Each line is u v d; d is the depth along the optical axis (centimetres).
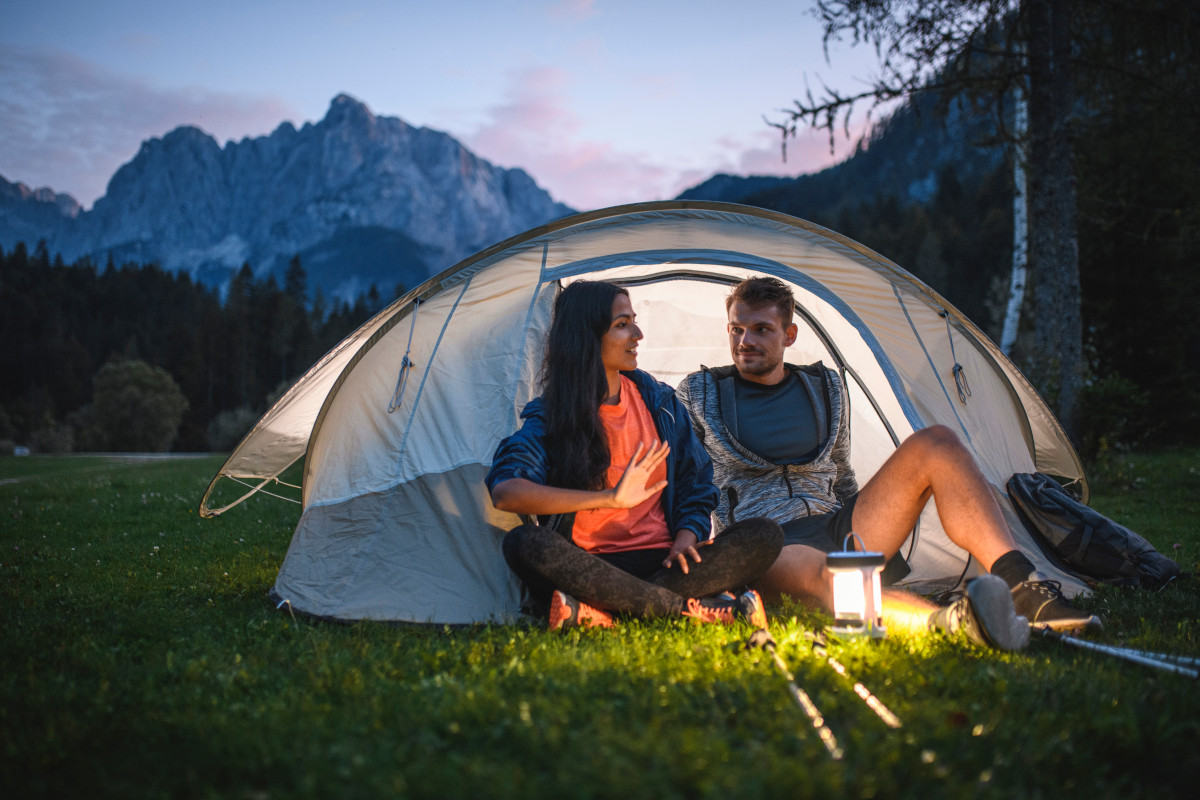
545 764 168
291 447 476
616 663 240
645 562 326
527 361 395
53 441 6894
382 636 302
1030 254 1301
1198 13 912
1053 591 286
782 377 380
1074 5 982
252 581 430
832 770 156
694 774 157
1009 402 455
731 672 227
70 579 439
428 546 367
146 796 162
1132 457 1209
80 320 10875
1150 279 1541
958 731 182
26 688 233
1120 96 1020
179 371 9962
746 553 309
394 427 394
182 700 217
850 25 969
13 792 167
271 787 164
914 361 417
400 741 184
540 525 334
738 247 420
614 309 329
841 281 420
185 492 988
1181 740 178
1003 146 1131
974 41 973
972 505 301
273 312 11175
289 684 230
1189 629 299
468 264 416
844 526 331
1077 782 163
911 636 275
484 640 288
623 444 337
